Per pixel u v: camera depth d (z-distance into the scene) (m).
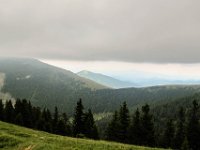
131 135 89.62
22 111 114.75
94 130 102.81
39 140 42.81
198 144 86.00
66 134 106.38
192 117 88.56
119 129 92.81
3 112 113.44
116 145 45.09
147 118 89.94
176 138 92.94
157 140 95.50
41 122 107.00
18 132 50.31
